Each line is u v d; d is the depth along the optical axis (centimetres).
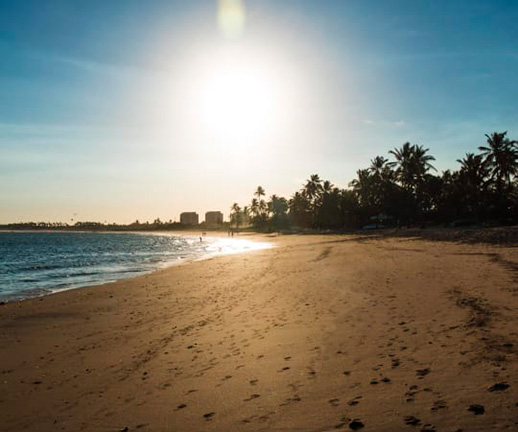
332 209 10800
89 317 1436
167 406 609
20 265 4162
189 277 2497
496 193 6781
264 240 9012
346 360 734
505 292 1195
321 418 511
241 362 791
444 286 1397
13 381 797
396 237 5403
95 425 566
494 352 682
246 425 516
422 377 608
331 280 1848
